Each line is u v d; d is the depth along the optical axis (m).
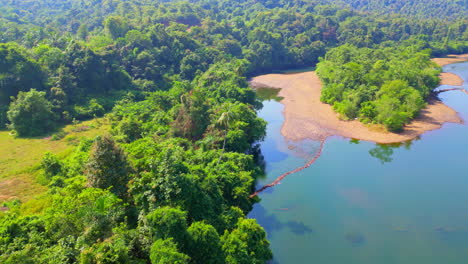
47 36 111.25
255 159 63.19
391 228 42.94
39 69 79.94
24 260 26.33
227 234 32.34
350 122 79.19
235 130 60.47
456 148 65.06
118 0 191.88
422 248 39.38
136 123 62.81
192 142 60.34
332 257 38.19
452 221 44.03
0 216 36.94
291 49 161.12
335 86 94.19
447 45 176.25
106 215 30.28
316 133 74.12
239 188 43.88
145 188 33.78
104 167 34.28
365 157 62.75
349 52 129.75
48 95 77.94
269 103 100.12
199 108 63.78
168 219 28.17
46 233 30.83
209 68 116.38
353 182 54.25
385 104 73.81
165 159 34.97
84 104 81.00
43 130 68.81
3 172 51.41
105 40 111.50
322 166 59.91
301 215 46.03
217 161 49.72
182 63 117.69
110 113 78.00
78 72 85.69
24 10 188.25
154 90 97.00
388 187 52.47
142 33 118.75
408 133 71.94
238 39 169.50
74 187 34.72
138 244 29.50
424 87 92.31
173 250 25.92
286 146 68.69
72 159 50.53
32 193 45.19
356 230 42.69
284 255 38.56
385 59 118.31
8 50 76.12
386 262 37.38
